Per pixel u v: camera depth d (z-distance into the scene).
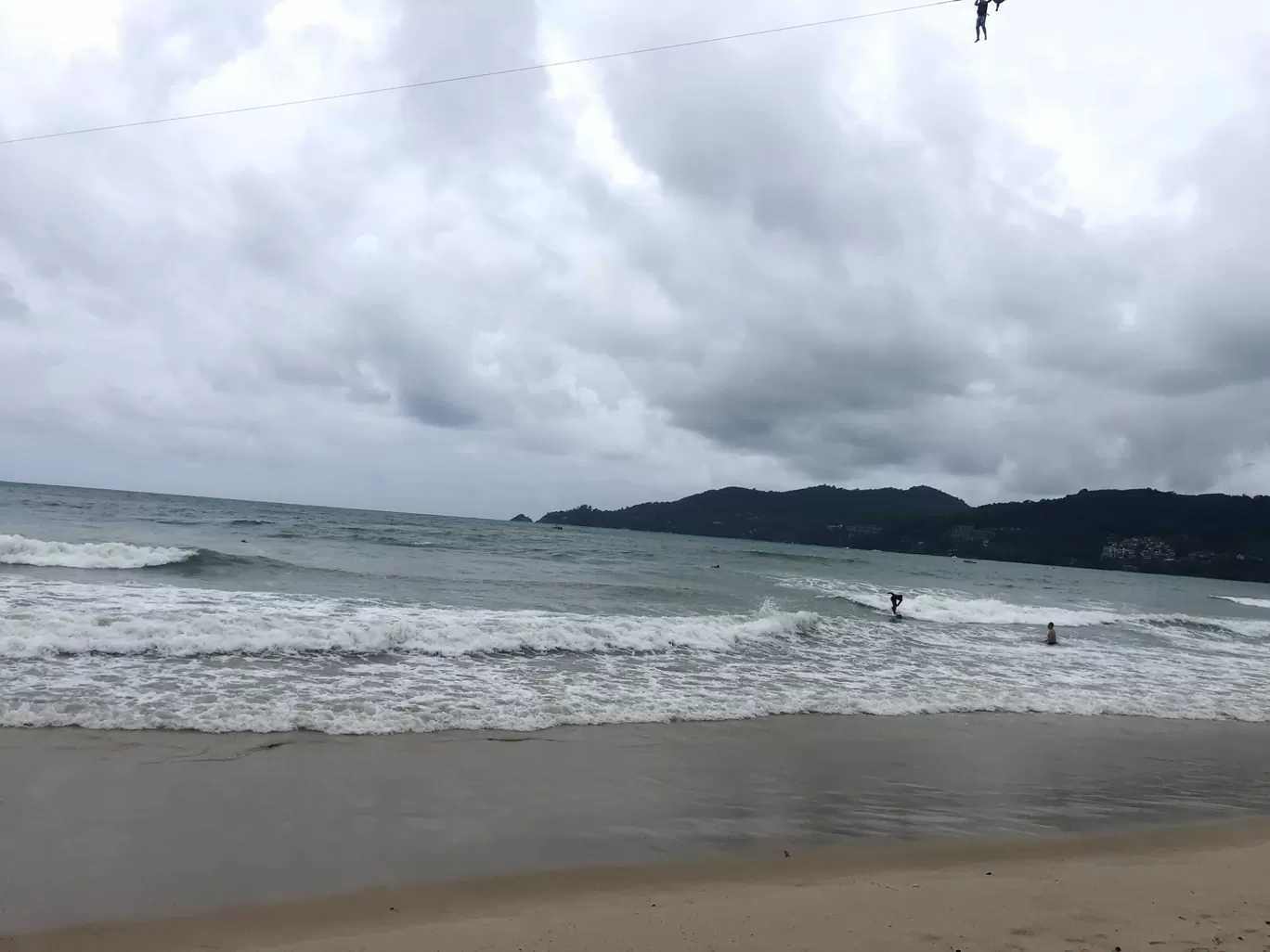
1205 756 10.16
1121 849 6.47
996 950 4.26
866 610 24.72
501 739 8.73
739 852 6.01
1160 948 4.33
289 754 7.64
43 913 4.46
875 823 6.84
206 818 5.98
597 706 10.46
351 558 28.86
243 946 4.21
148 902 4.68
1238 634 27.17
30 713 8.13
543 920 4.63
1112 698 13.77
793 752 9.08
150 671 10.15
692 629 16.55
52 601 14.01
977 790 8.02
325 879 5.14
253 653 11.60
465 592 21.03
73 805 6.02
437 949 4.18
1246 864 6.14
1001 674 15.35
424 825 6.16
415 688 10.55
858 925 4.59
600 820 6.51
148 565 20.70
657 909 4.82
